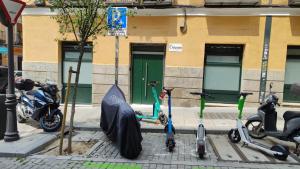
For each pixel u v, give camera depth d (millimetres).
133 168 5020
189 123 8008
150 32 10375
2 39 27328
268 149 5695
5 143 5977
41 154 5660
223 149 6117
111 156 5641
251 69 10078
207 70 10578
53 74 11023
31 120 8188
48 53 11000
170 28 10281
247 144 6109
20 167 5012
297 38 9852
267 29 9914
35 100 7168
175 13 10188
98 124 7750
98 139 6703
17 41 27234
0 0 5648
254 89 10125
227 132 7262
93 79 10781
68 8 5848
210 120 8398
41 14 10852
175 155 5762
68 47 11109
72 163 5219
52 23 10859
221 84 10562
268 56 9984
